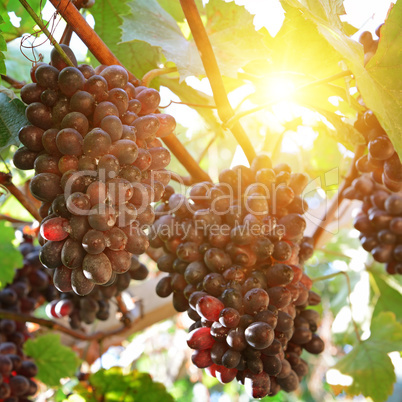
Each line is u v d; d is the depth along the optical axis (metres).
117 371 0.88
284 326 0.69
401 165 0.73
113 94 0.65
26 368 0.88
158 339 1.67
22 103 0.72
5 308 0.91
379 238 0.86
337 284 1.23
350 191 0.88
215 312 0.68
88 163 0.63
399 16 0.69
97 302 0.88
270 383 0.70
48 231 0.62
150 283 1.03
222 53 0.82
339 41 0.71
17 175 0.98
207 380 1.61
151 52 0.87
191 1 0.74
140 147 0.67
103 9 0.86
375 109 0.70
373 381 0.86
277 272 0.70
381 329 0.89
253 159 0.76
